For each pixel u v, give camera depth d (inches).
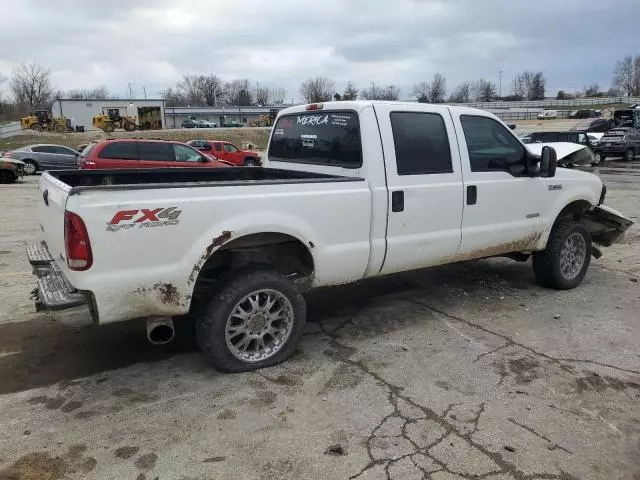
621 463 115.3
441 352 169.2
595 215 251.4
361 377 151.9
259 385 147.3
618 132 1147.9
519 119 2748.5
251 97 5191.9
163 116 2647.6
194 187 137.3
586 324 193.5
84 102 2635.3
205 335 147.9
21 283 238.1
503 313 204.5
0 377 152.6
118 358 165.2
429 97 3794.3
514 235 209.0
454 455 116.7
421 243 181.9
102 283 128.3
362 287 237.8
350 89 3545.8
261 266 156.2
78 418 130.8
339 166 178.2
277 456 116.3
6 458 115.0
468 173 191.5
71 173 186.2
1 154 967.0
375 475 110.1
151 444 120.3
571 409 136.1
